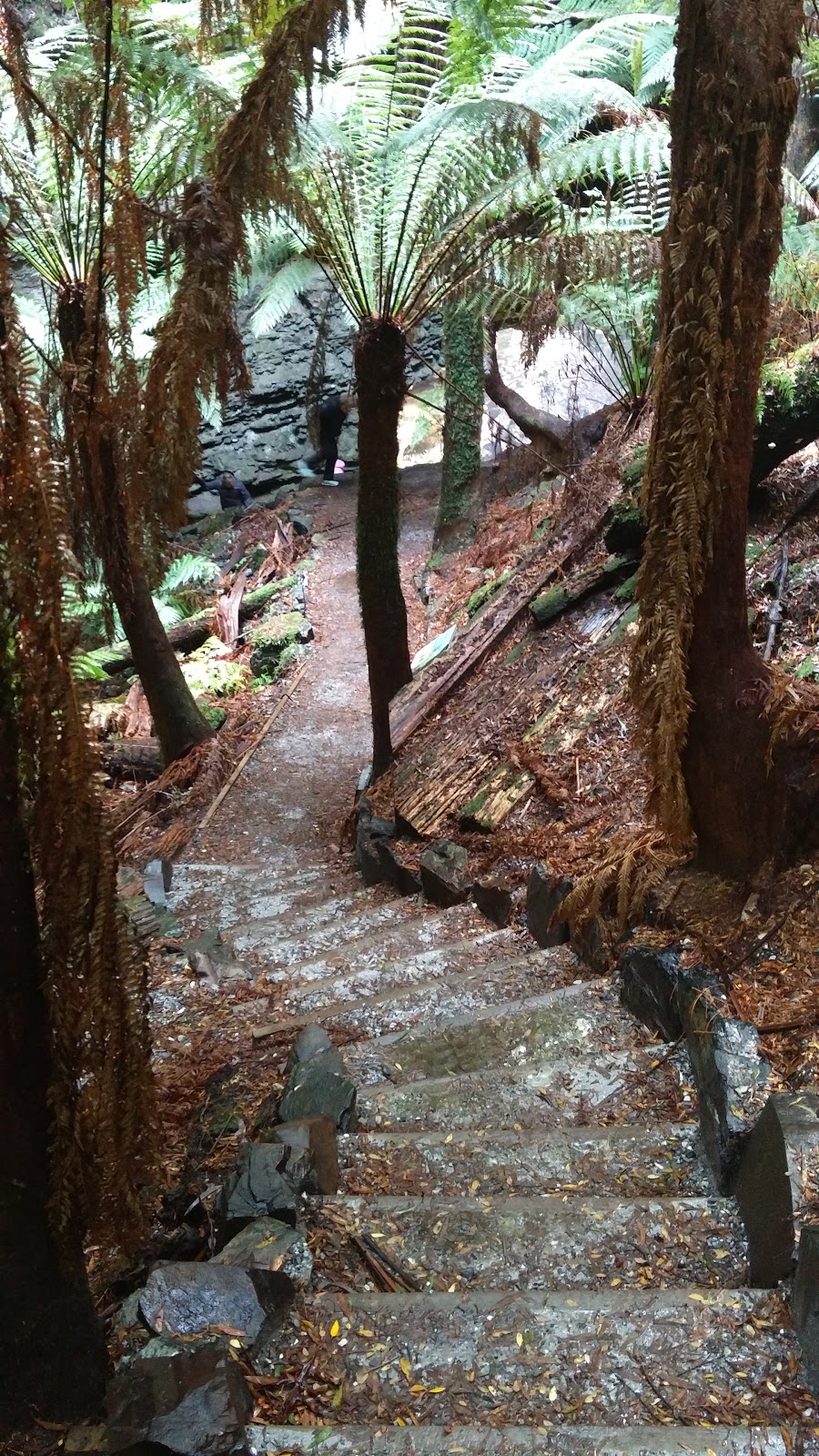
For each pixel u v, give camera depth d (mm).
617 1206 2422
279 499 15391
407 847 5637
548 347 11797
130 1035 1837
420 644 9094
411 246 5832
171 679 8727
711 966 3113
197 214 4766
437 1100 3080
